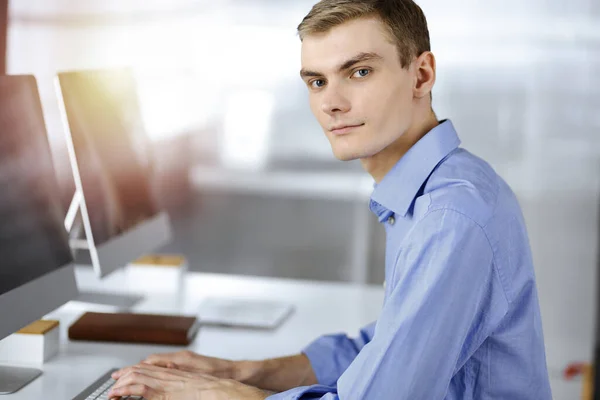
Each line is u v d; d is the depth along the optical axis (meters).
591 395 3.49
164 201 4.74
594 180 3.96
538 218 3.97
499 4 4.08
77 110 1.61
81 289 1.99
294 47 4.51
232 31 4.53
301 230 4.68
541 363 1.21
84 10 4.52
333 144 1.20
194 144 4.70
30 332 1.45
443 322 1.05
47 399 1.27
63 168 4.35
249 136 4.66
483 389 1.18
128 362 1.48
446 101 4.19
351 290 2.13
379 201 1.23
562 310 3.80
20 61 4.53
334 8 1.15
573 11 3.99
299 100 4.59
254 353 1.57
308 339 1.68
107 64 4.55
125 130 1.88
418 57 1.20
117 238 1.72
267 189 4.72
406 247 1.10
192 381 1.23
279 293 2.07
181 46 4.57
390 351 1.06
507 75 4.09
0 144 1.27
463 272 1.07
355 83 1.16
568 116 4.03
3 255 1.25
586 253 3.87
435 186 1.15
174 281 2.04
